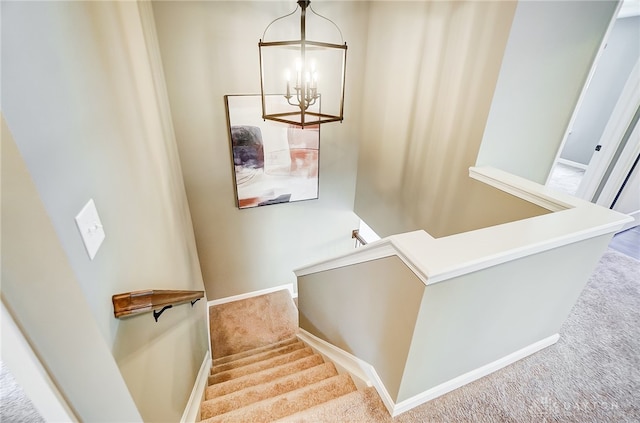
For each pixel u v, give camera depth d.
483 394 1.60
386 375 1.50
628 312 2.21
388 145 2.95
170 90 2.62
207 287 3.72
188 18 2.44
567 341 1.93
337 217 3.89
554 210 1.53
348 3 2.82
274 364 2.53
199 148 2.92
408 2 2.35
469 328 1.37
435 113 2.27
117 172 1.10
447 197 2.28
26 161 0.60
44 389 0.74
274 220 3.59
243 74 2.76
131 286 1.10
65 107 0.77
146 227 1.37
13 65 0.58
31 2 0.66
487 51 1.75
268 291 4.04
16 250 0.61
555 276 1.46
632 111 2.81
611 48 5.31
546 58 1.75
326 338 2.38
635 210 3.38
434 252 1.14
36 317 0.67
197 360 2.22
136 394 1.00
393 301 1.33
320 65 2.98
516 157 2.02
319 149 3.36
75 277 0.71
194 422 1.71
